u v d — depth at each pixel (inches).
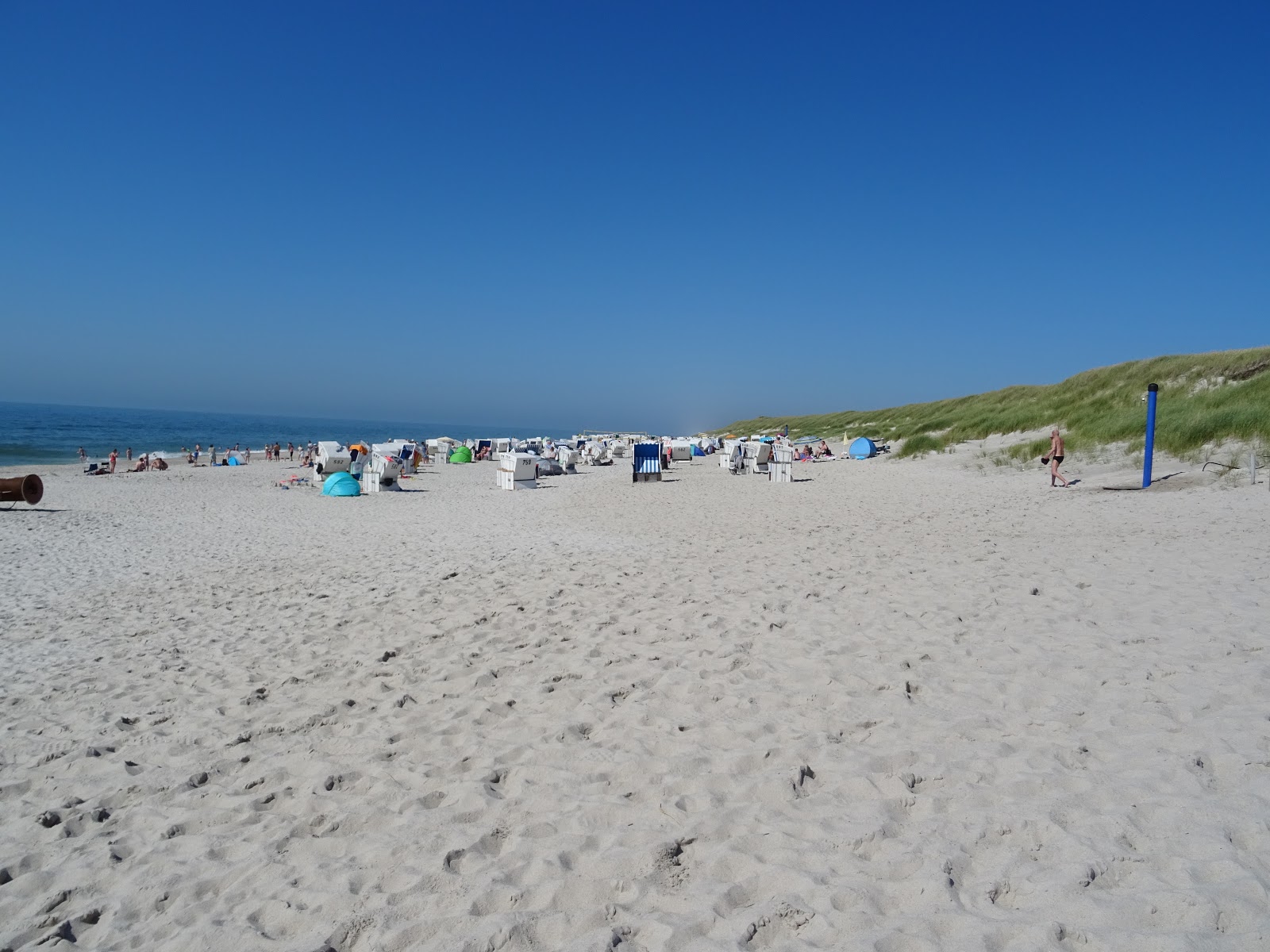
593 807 132.6
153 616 312.0
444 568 387.2
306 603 319.9
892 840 113.3
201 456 1804.9
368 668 225.3
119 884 121.1
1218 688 159.2
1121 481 606.9
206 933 105.3
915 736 150.6
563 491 871.1
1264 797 114.6
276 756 166.6
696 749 153.3
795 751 147.6
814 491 743.1
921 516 505.4
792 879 106.0
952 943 89.4
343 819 135.3
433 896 109.3
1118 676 172.1
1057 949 86.4
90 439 2807.6
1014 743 143.6
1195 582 254.2
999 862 105.3
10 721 197.8
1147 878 98.2
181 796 150.9
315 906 109.4
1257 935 85.6
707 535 472.7
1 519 644.7
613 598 294.7
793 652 210.4
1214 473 566.3
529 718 178.7
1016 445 902.4
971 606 244.5
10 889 121.0
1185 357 897.5
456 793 142.5
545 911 103.8
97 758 170.7
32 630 297.4
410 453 1277.1
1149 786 121.3
